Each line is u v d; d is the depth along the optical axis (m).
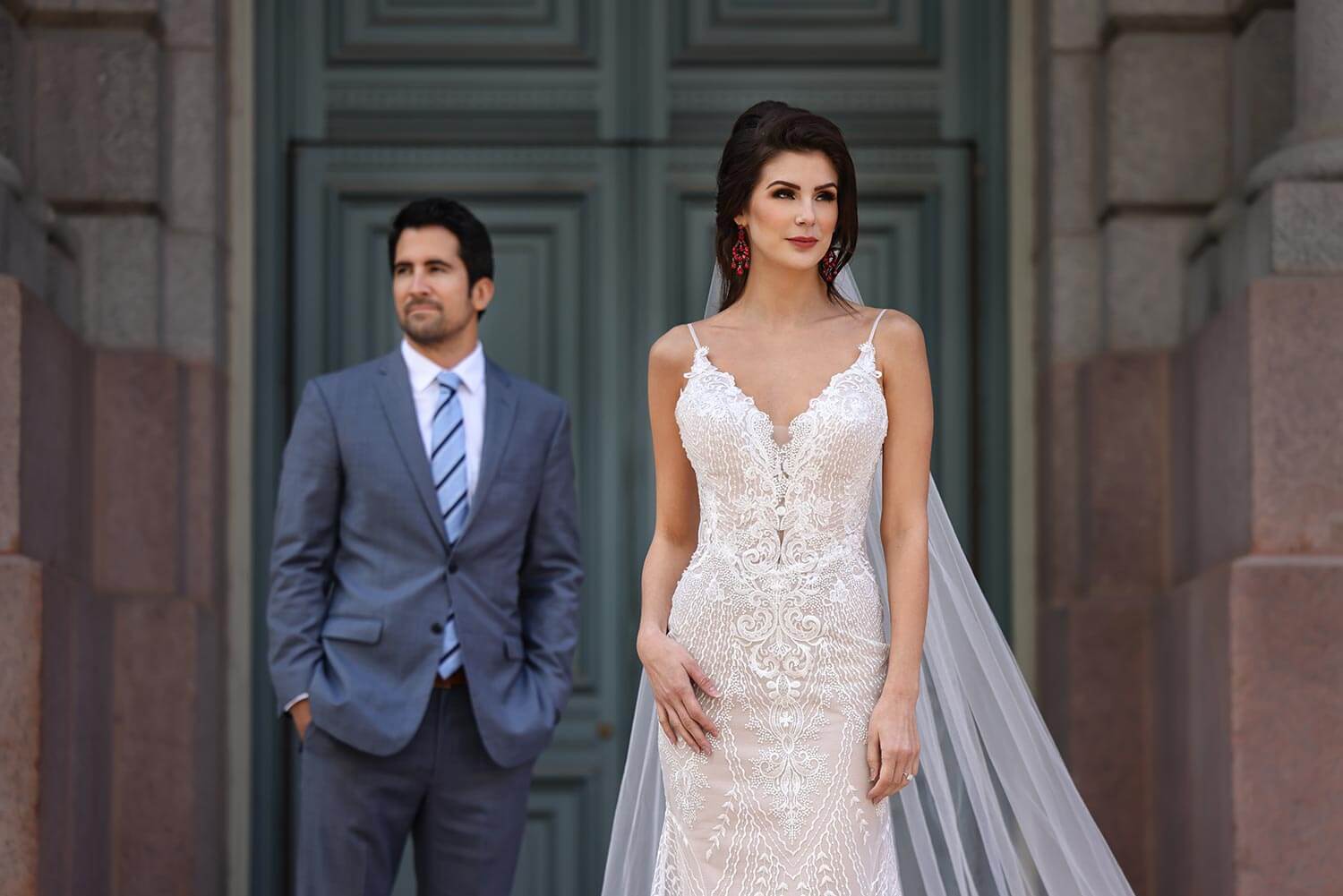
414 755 7.88
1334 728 8.96
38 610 8.74
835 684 6.18
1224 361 9.73
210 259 11.00
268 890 11.15
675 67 11.68
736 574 6.26
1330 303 9.23
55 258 10.34
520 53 11.65
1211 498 9.94
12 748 8.66
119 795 10.34
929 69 11.71
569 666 8.23
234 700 11.22
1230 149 10.99
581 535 11.30
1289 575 9.02
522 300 11.47
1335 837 8.91
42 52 10.80
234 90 11.48
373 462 8.10
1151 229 11.04
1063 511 11.10
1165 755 10.43
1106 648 10.73
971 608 7.06
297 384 11.38
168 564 10.53
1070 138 11.27
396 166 11.54
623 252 11.51
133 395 10.58
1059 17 11.28
